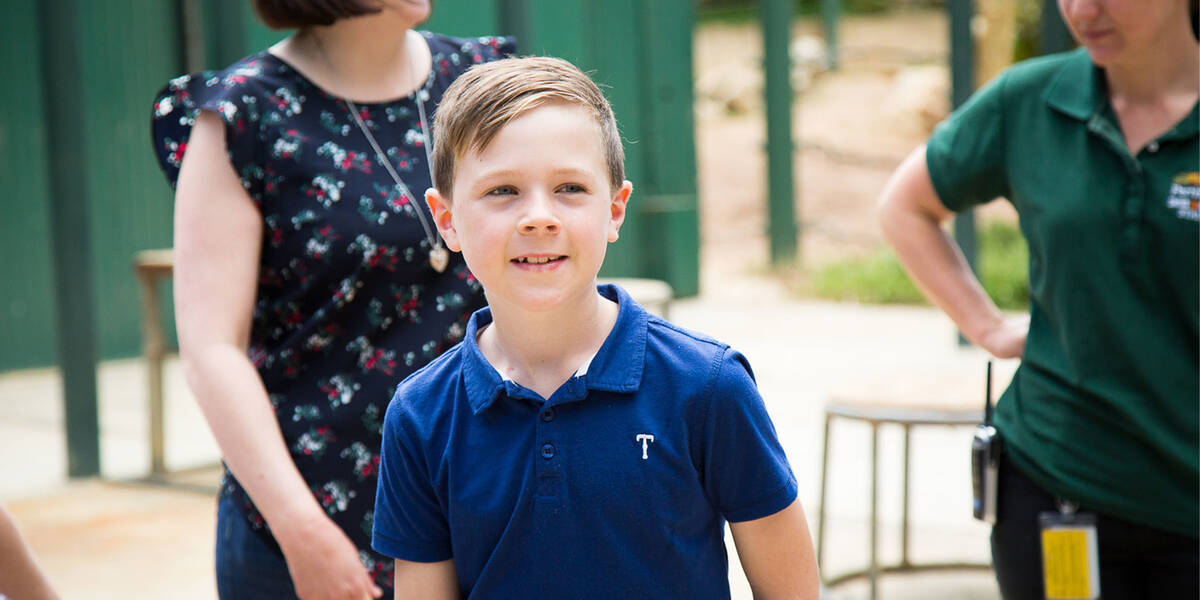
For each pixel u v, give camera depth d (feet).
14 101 28.02
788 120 38.81
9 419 23.24
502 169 4.23
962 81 24.80
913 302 34.71
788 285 37.65
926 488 16.47
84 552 14.62
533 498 4.39
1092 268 6.64
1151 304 6.58
